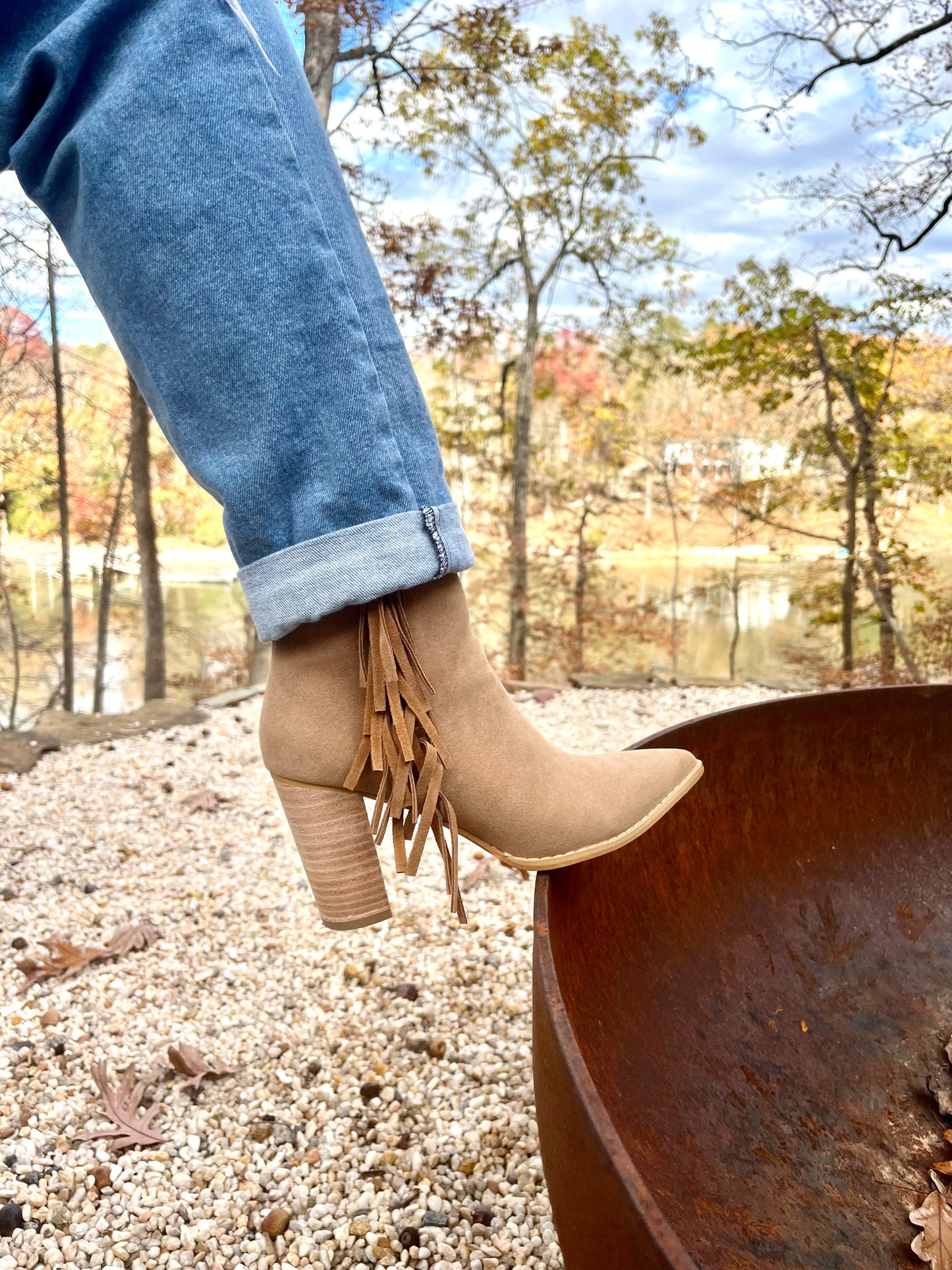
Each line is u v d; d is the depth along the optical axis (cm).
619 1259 45
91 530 924
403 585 62
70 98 58
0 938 184
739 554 931
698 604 988
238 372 57
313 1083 138
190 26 56
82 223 58
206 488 61
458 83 638
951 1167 83
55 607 1001
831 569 821
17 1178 114
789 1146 83
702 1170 73
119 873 223
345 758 70
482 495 1016
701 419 977
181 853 237
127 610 1095
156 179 55
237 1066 142
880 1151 85
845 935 107
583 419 1014
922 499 789
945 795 116
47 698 1043
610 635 1012
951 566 780
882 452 779
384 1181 115
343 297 58
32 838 245
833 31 582
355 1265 102
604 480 1020
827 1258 72
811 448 814
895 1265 73
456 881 70
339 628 69
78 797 282
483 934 182
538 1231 105
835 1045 96
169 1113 130
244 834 251
